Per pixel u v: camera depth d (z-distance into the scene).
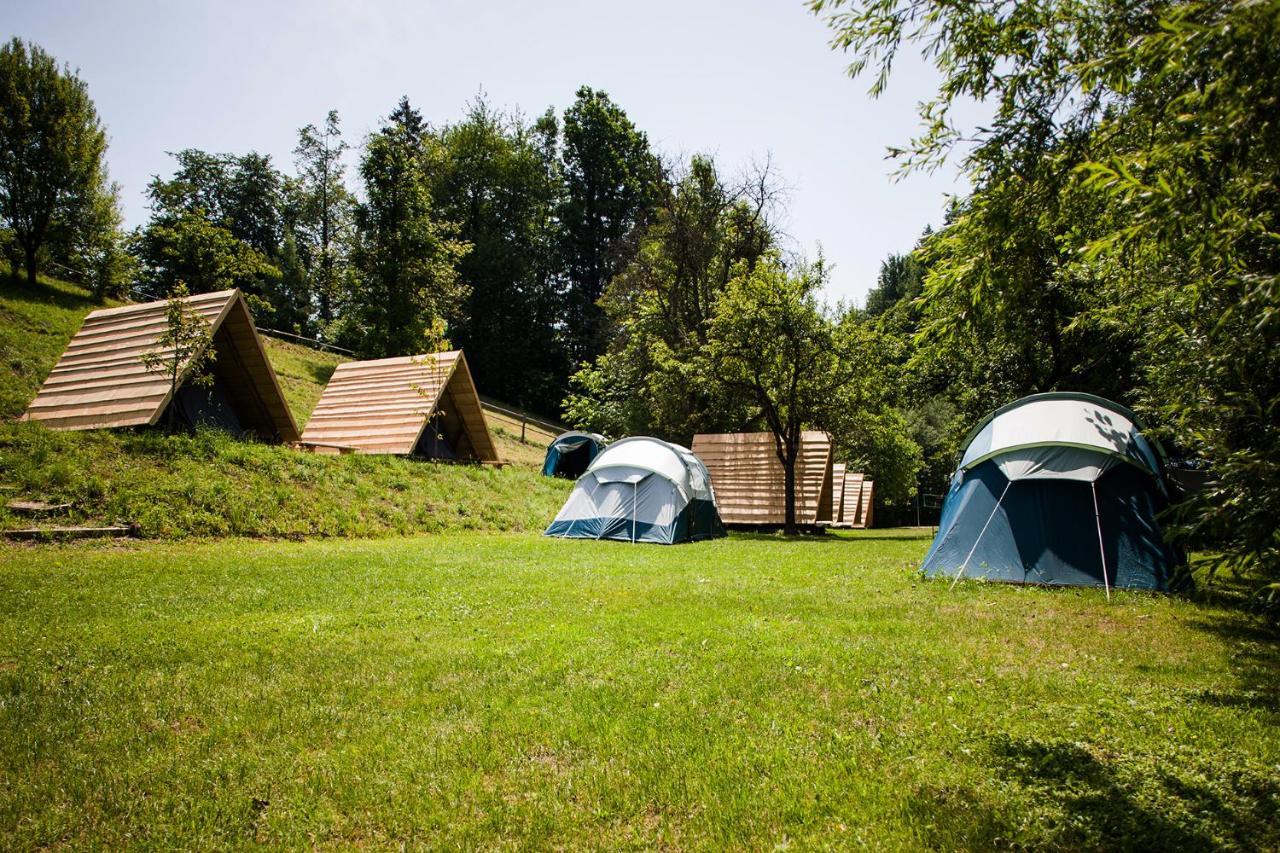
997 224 4.49
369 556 11.79
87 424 15.23
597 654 6.00
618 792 3.58
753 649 6.28
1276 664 6.23
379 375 23.73
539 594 8.87
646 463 18.22
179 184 52.12
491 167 60.88
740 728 4.39
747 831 3.22
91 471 12.66
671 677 5.41
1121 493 10.55
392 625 6.99
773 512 24.64
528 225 62.88
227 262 41.66
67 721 4.33
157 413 14.91
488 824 3.28
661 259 35.50
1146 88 3.80
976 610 8.49
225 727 4.32
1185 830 3.24
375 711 4.62
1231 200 3.63
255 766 3.82
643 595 8.99
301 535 14.03
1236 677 5.83
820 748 4.12
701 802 3.49
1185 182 3.52
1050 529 10.66
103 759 3.87
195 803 3.44
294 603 7.90
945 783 3.71
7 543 10.07
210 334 15.88
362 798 3.50
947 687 5.31
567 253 62.03
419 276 42.75
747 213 33.75
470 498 19.83
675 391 30.78
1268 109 3.12
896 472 41.44
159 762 3.84
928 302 5.34
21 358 21.50
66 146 31.48
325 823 3.28
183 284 16.77
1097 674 5.85
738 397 27.25
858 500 34.91
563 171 63.09
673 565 12.38
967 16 4.22
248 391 18.86
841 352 24.64
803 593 9.41
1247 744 4.32
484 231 59.94
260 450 16.17
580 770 3.81
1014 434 11.19
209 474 14.28
